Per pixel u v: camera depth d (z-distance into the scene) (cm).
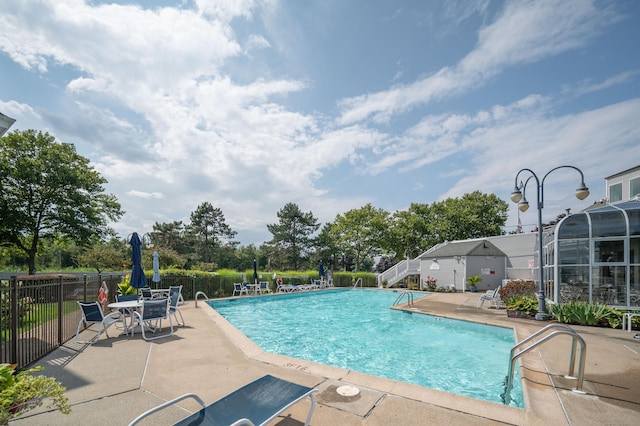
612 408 415
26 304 618
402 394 446
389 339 1041
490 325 1081
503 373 702
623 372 559
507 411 400
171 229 4988
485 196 4466
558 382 509
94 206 2850
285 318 1473
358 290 2859
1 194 2436
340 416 381
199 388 471
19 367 540
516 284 1631
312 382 492
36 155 2617
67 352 665
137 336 817
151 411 285
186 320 1062
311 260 5397
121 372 540
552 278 1332
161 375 526
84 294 909
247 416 289
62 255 4944
